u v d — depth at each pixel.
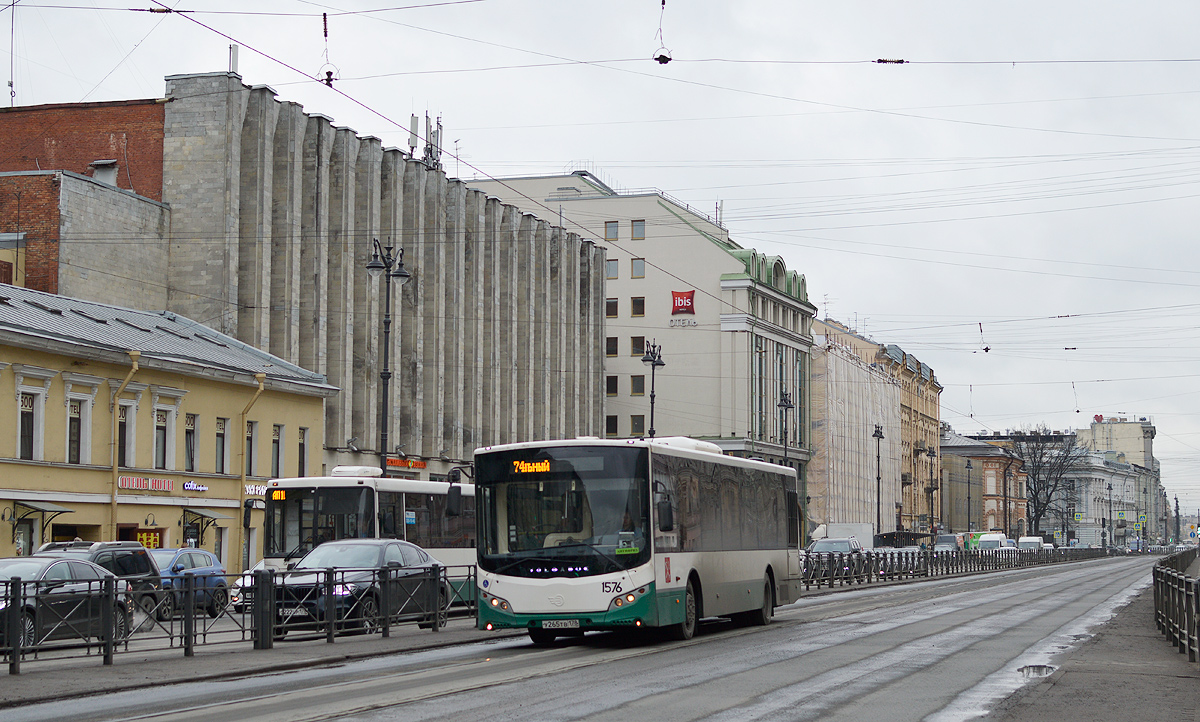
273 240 51.53
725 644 22.16
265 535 32.72
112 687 15.99
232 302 50.03
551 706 13.41
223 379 43.66
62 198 45.97
